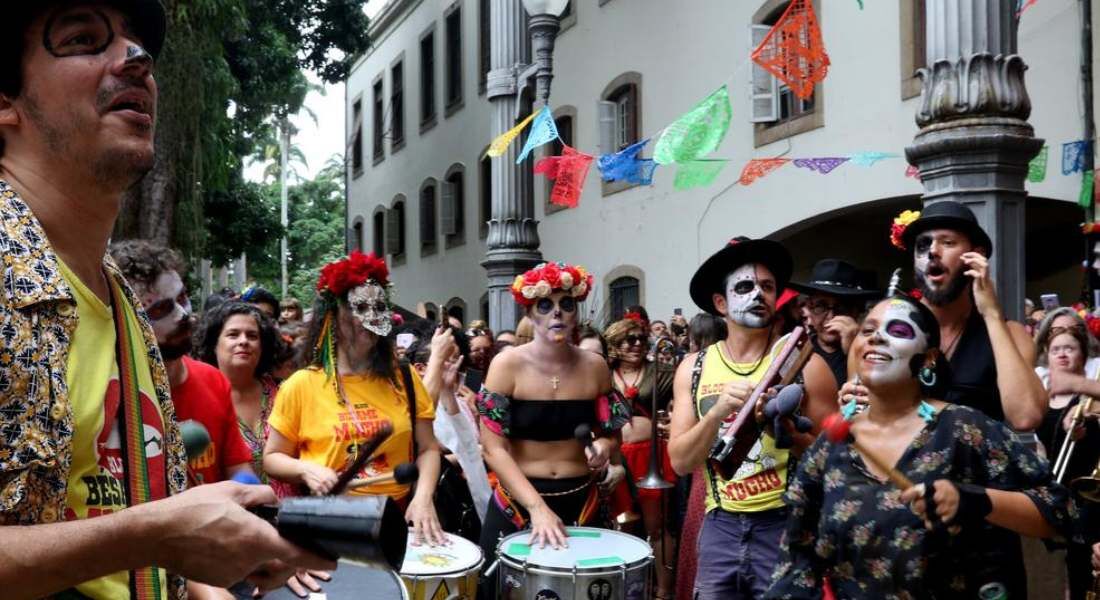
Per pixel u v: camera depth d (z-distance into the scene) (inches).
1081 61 370.3
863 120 464.1
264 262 915.4
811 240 553.9
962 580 113.4
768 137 517.0
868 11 460.4
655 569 253.8
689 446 157.8
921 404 120.2
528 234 475.8
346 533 45.9
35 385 49.2
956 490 106.7
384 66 1106.7
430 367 201.2
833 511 119.3
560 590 163.3
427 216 976.3
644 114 605.3
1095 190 361.1
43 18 55.4
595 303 658.8
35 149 56.1
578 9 673.0
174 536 48.1
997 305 142.0
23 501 48.6
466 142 879.1
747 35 518.9
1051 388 152.0
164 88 487.5
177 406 129.8
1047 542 146.6
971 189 191.5
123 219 485.4
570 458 197.8
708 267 171.3
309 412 171.0
